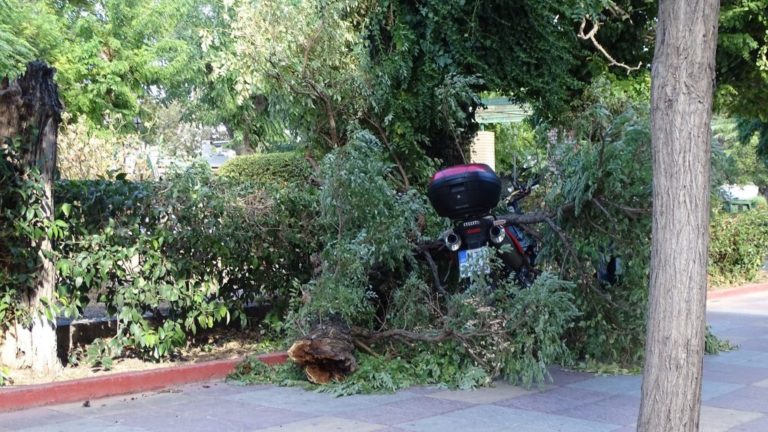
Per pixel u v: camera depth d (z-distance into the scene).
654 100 3.88
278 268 8.89
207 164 8.48
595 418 6.16
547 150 8.16
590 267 7.75
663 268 3.77
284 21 8.84
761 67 16.44
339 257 7.44
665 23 3.84
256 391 7.15
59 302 7.32
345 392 6.96
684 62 3.77
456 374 7.35
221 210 8.13
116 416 6.24
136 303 7.81
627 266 7.63
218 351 8.58
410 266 8.45
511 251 7.84
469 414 6.27
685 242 3.72
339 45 9.09
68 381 6.79
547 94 10.10
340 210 7.65
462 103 9.95
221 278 8.36
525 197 9.28
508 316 7.10
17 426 5.92
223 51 9.86
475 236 7.66
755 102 18.56
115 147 12.85
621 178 7.27
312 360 7.18
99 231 7.62
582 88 10.93
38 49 19.98
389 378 7.09
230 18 10.73
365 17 9.75
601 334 7.83
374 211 7.60
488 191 7.54
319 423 6.00
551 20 10.22
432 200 7.69
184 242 8.03
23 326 7.05
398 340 7.82
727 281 17.06
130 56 23.58
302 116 9.67
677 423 3.70
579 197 7.45
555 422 6.04
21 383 6.82
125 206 7.74
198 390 7.20
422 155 9.67
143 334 7.68
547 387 7.25
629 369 7.88
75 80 21.92
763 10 16.11
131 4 24.03
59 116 7.16
